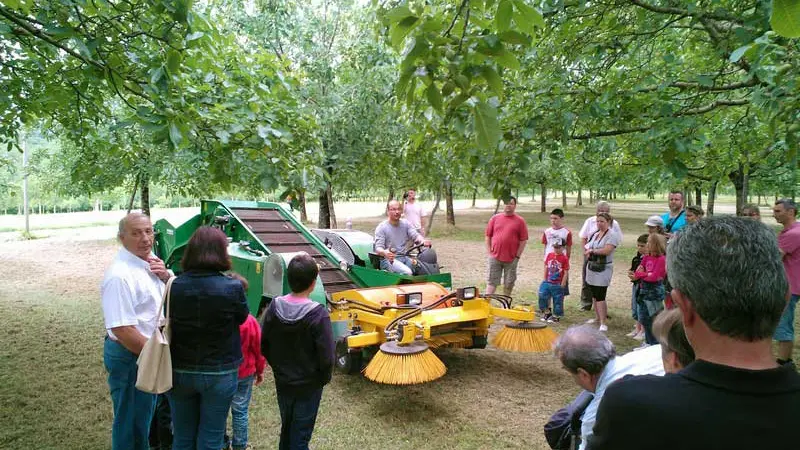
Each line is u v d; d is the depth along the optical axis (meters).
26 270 12.59
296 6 13.29
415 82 2.19
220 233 3.08
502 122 4.92
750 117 5.32
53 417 4.57
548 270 7.79
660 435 1.08
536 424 4.46
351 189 15.58
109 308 3.03
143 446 3.37
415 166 6.05
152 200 46.66
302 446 3.38
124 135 6.75
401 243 6.99
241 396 3.85
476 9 2.34
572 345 2.35
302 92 11.88
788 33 1.65
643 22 5.18
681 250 1.24
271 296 5.91
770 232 1.19
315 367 3.35
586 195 87.19
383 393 5.12
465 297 5.42
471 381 5.43
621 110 4.90
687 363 1.73
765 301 1.11
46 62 4.96
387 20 2.21
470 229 23.94
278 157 4.69
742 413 1.05
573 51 5.44
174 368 2.94
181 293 2.89
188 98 4.44
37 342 6.79
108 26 4.14
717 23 4.81
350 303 5.46
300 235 7.46
